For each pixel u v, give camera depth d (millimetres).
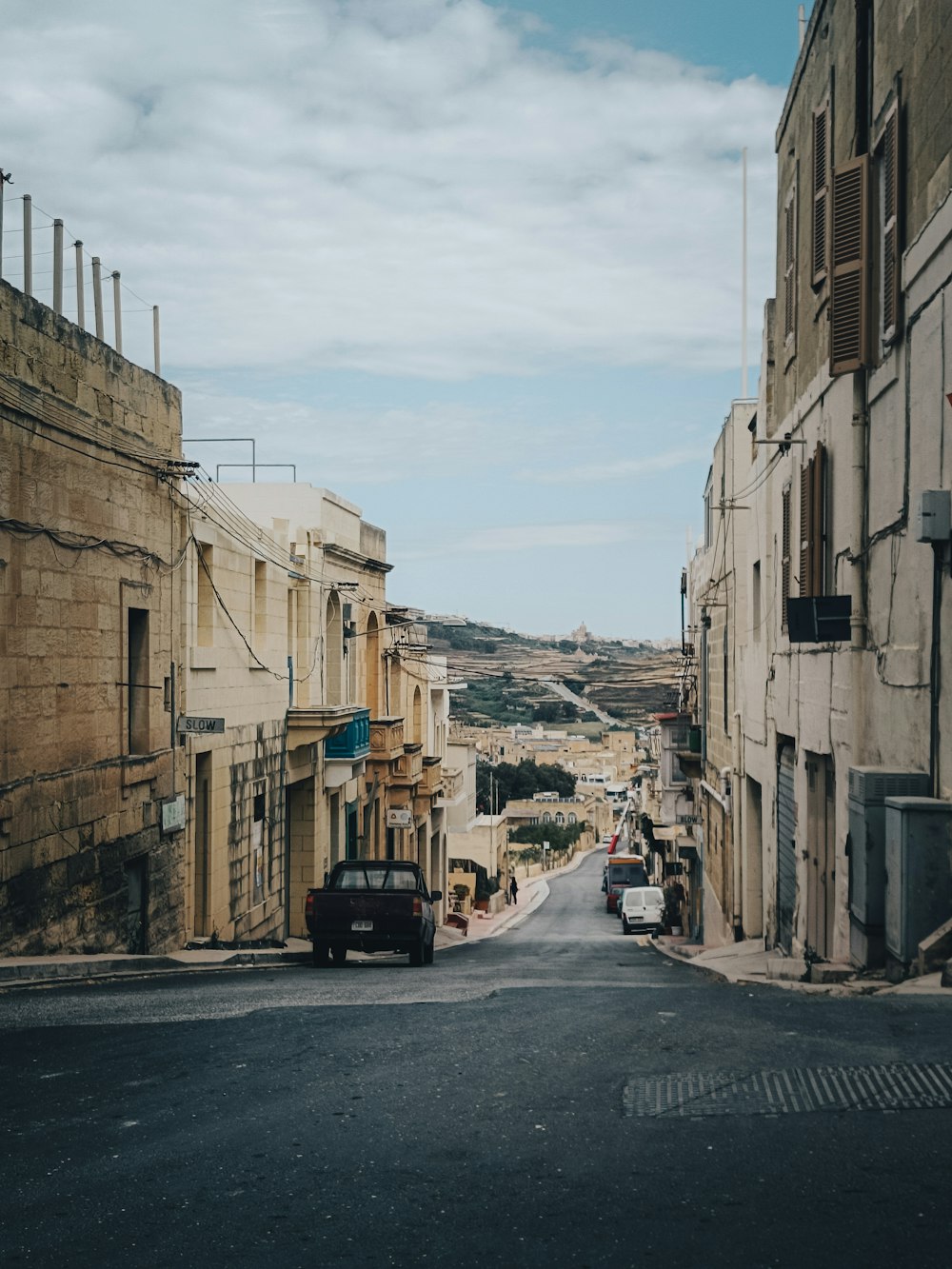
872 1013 7516
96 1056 7168
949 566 9570
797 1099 5348
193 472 17344
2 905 12172
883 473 11633
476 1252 3754
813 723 14844
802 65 15773
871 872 10312
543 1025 7996
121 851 15297
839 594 13516
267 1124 5336
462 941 33562
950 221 9445
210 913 19219
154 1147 5027
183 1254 3830
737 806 22734
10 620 12359
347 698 30031
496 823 71875
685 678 40875
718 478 27844
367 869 19484
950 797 9562
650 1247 3734
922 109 10289
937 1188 4129
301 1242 3895
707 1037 7059
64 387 13758
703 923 31688
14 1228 4109
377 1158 4770
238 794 20812
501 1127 5156
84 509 14258
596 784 154000
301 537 25656
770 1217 3938
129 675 16312
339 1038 7625
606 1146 4797
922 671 10289
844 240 12242
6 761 12227
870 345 11891
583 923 57219
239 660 20828
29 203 13250
